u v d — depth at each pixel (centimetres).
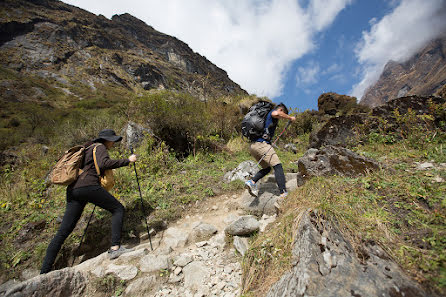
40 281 219
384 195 237
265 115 353
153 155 605
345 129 554
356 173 308
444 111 413
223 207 429
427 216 188
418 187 228
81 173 287
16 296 204
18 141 1257
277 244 219
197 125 733
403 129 438
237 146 806
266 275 204
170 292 243
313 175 339
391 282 145
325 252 175
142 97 761
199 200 447
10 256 315
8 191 482
